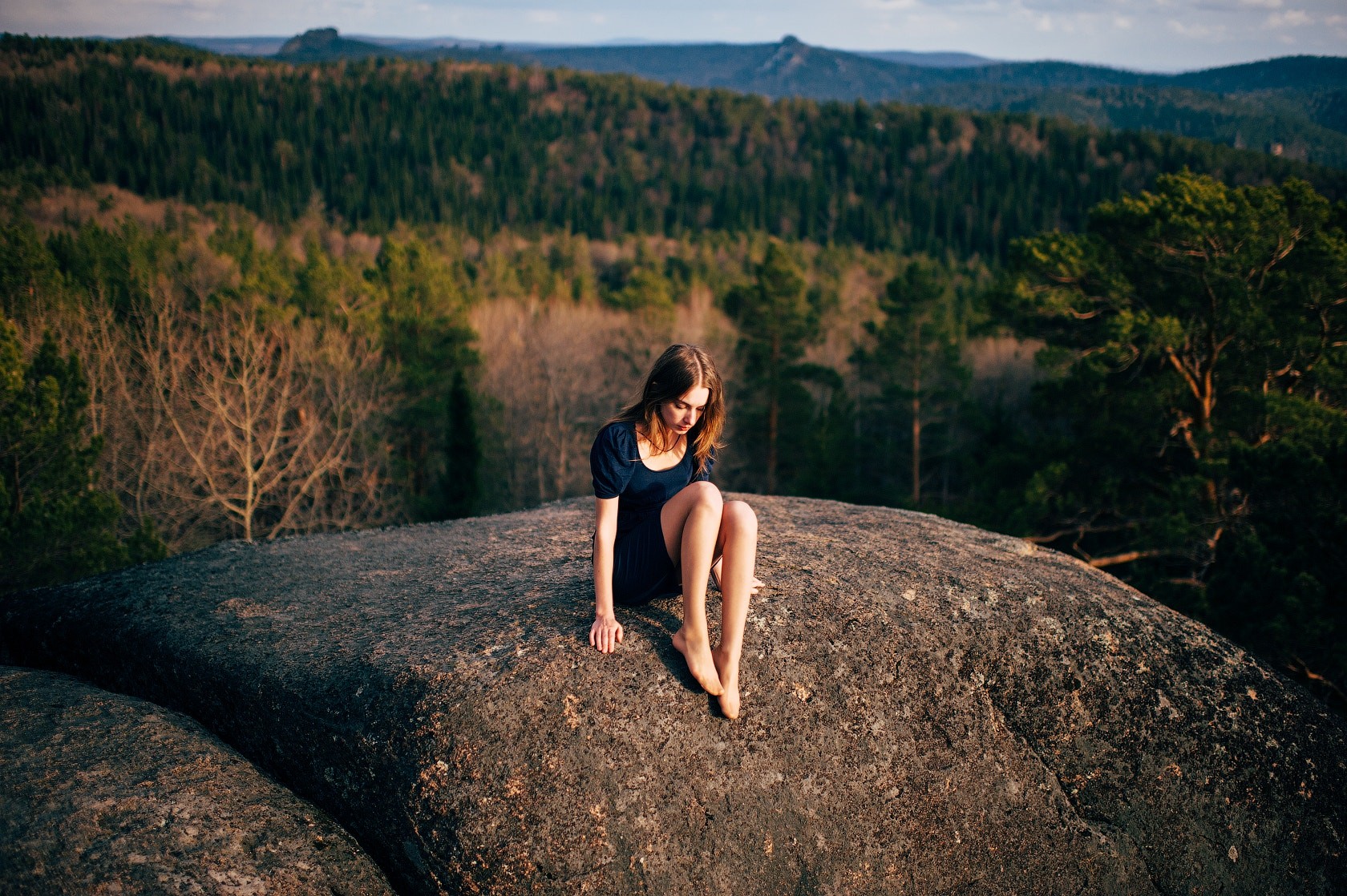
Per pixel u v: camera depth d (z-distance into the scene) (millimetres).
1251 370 16734
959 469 38062
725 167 164000
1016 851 3799
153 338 22828
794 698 3693
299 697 3527
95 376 19141
